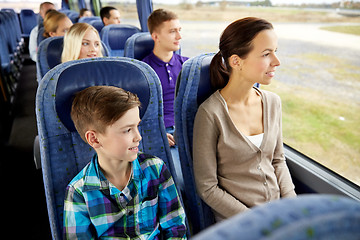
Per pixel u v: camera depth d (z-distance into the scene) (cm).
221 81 114
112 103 76
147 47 210
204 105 105
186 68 111
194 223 126
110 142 79
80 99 81
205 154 105
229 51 100
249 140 105
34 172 231
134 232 90
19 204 195
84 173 86
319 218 21
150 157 95
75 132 98
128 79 102
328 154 125
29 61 659
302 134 136
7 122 301
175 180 114
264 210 22
